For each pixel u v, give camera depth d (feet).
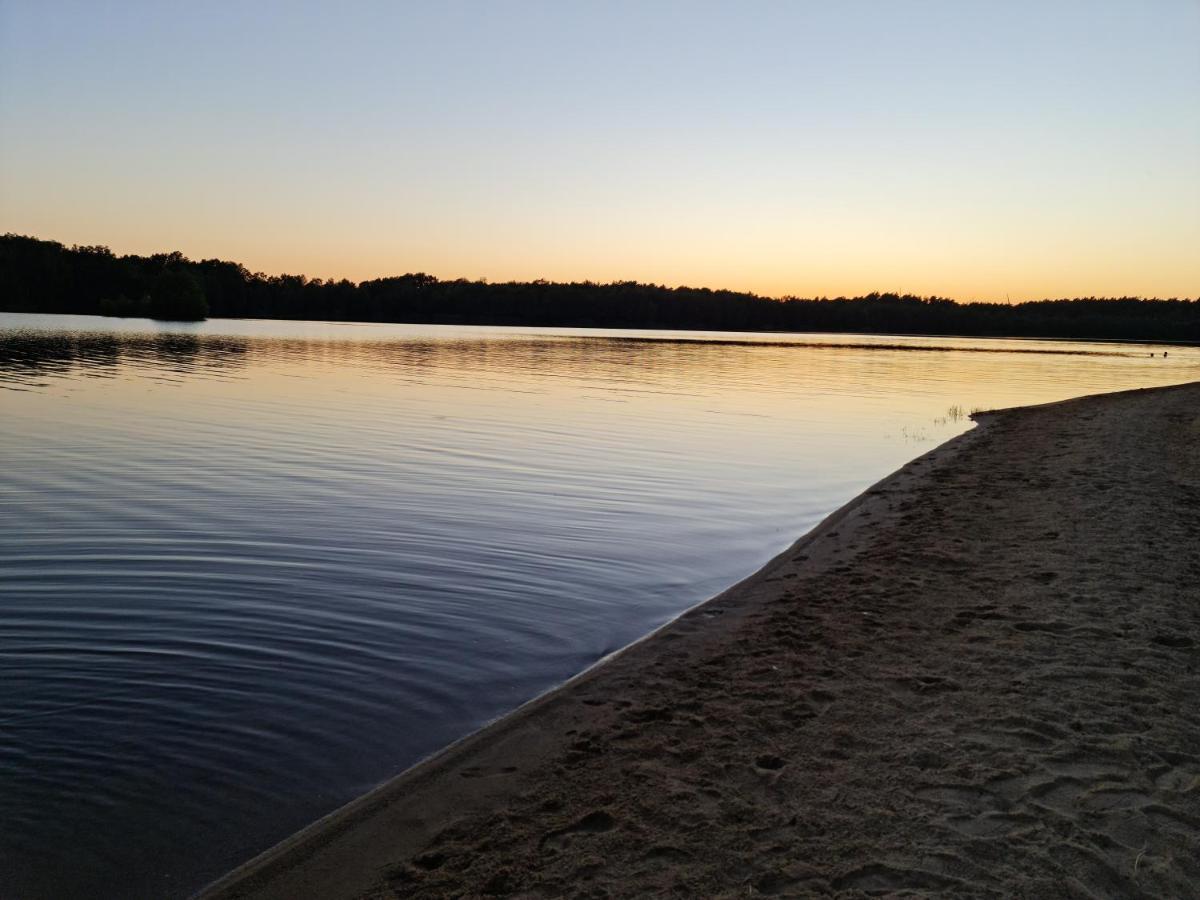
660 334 488.44
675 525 43.98
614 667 24.04
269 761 19.26
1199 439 66.95
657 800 16.51
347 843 15.74
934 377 167.43
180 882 15.08
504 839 15.55
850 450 71.67
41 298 438.81
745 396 121.08
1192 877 13.37
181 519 41.57
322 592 31.37
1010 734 18.28
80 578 32.12
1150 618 25.30
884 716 19.60
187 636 26.63
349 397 105.40
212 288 504.84
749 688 21.86
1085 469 53.21
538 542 39.68
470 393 114.83
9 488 48.01
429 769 18.43
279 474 54.34
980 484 50.01
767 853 14.47
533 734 19.97
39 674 23.54
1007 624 25.34
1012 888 13.23
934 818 15.25
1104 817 15.05
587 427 83.35
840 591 30.09
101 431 70.95
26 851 15.89
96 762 19.01
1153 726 18.48
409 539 39.29
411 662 25.17
